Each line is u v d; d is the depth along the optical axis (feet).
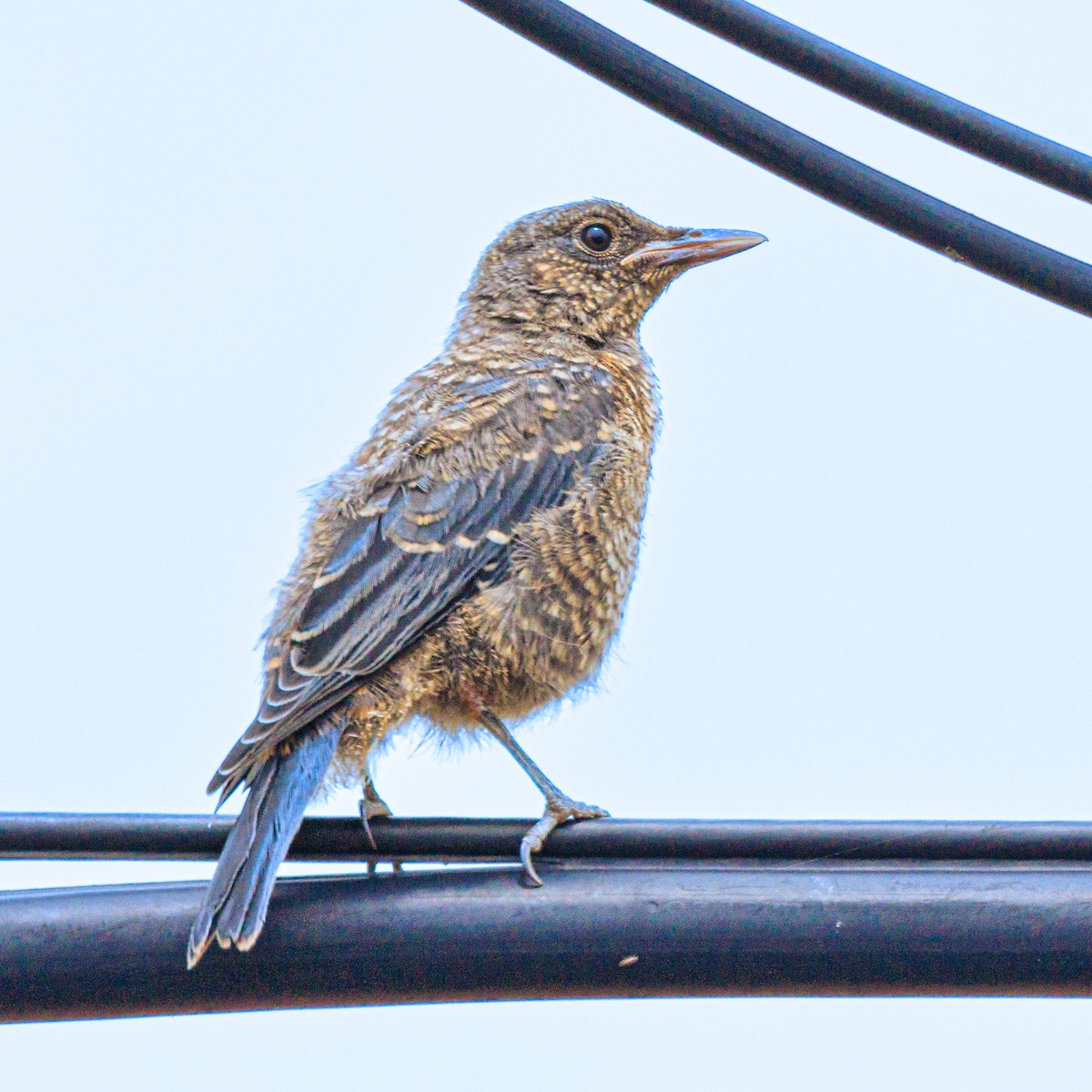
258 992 28.25
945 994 28.04
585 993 28.45
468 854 30.91
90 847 30.19
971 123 29.40
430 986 28.50
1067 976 27.63
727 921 27.99
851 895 28.09
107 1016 28.19
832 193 29.30
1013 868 28.45
